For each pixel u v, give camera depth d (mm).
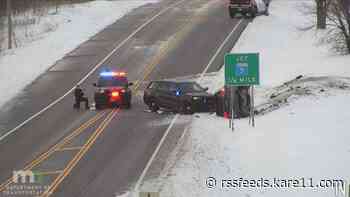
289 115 83125
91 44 157000
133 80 125188
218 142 76500
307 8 199625
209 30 165000
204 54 142125
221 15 186000
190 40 155500
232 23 172500
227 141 76375
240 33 159000
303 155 64562
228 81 81812
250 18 179250
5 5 196500
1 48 156125
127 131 87188
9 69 137750
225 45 148375
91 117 97812
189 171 66750
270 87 107062
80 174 68688
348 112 78688
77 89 105188
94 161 73438
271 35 156750
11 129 93562
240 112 89812
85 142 82375
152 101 101562
